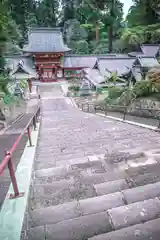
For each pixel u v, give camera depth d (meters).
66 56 38.00
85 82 27.62
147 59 30.73
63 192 2.93
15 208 2.56
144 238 1.96
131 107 12.70
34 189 3.03
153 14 35.06
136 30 41.06
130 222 2.21
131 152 4.50
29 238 2.08
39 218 2.38
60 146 5.54
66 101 24.42
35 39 37.59
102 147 5.18
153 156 4.17
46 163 4.18
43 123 10.79
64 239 2.04
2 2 16.02
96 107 18.33
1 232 2.19
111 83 24.14
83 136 6.68
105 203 2.57
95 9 49.59
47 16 58.31
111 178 3.32
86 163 3.96
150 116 10.55
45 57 35.91
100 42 53.56
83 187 3.05
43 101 24.45
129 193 2.74
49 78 36.25
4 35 17.28
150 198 2.63
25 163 3.96
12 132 9.10
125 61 34.19
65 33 54.09
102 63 33.16
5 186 3.61
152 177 3.25
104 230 2.13
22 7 54.44
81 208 2.51
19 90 22.67
